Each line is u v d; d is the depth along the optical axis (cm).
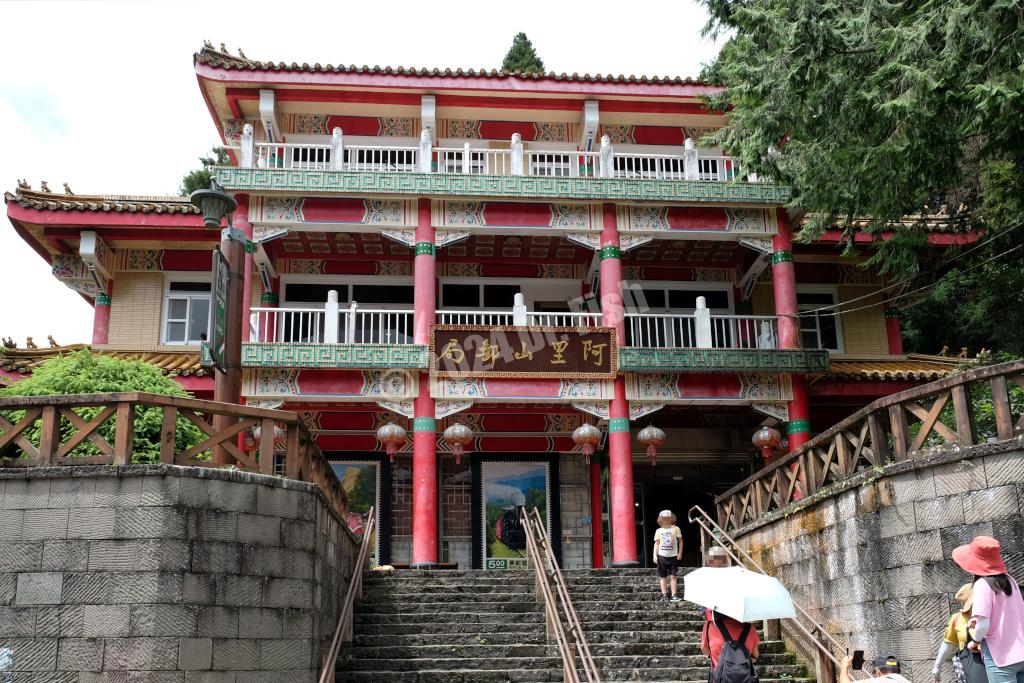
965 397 996
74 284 2258
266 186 1991
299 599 1054
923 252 2325
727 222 2127
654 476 2386
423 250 2028
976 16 1248
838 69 1397
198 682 945
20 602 944
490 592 1538
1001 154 1531
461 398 1980
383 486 2255
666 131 2380
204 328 2272
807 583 1311
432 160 2220
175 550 958
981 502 955
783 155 1614
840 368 2264
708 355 2034
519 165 2083
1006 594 746
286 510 1065
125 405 992
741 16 1490
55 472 973
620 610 1472
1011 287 2053
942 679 963
